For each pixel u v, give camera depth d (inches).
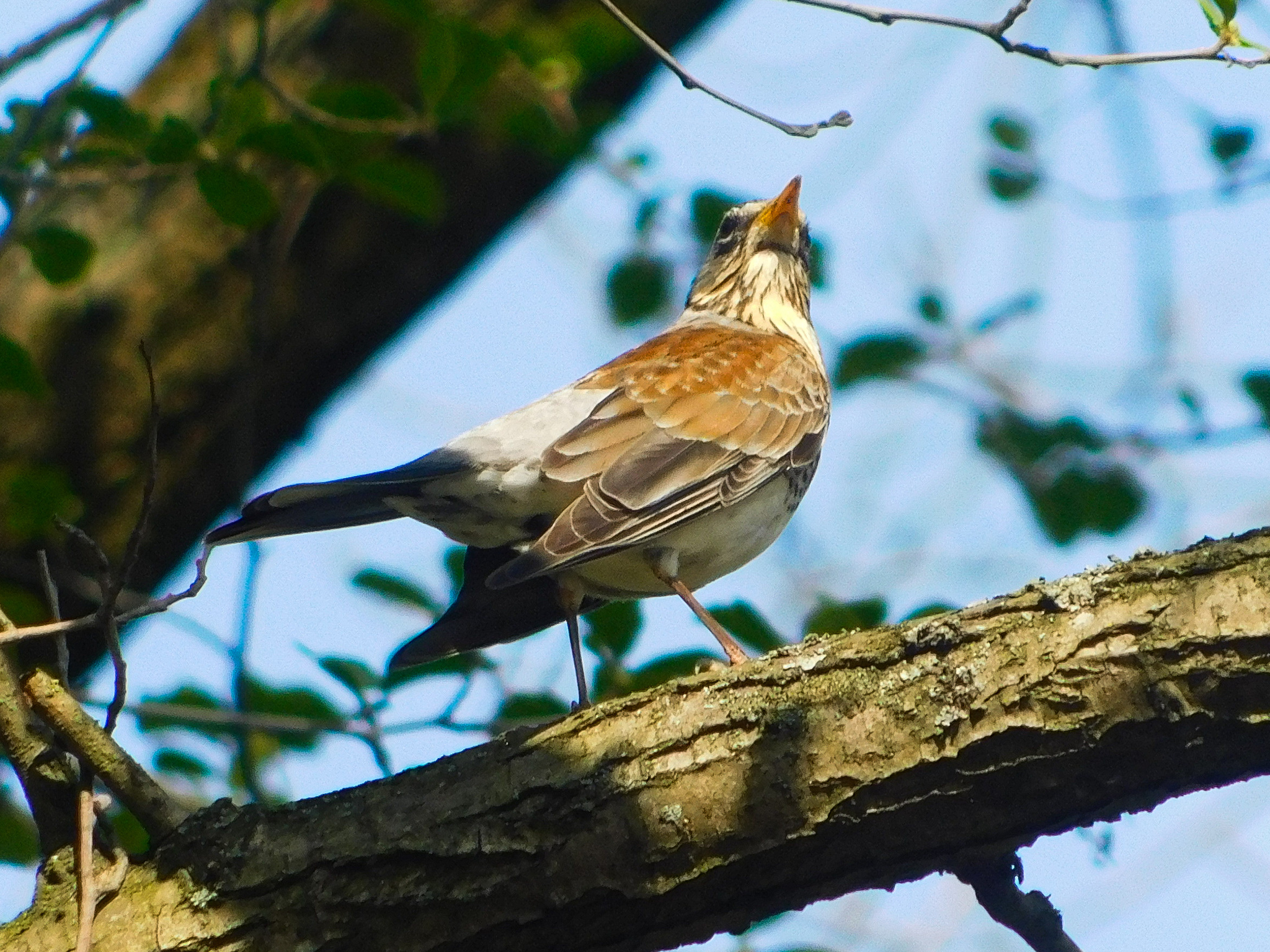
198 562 305.3
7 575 483.5
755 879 285.1
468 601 422.6
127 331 502.0
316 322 517.3
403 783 295.9
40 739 296.7
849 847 282.7
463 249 532.7
